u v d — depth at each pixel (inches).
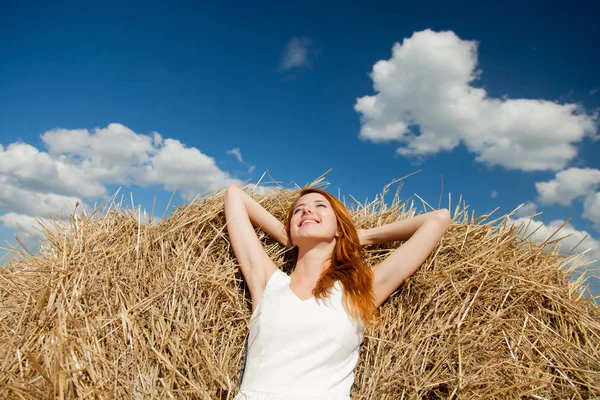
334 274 91.5
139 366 80.4
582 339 91.4
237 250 102.9
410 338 93.9
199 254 107.0
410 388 85.4
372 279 94.3
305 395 78.1
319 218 99.1
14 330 77.5
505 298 93.6
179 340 87.3
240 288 106.0
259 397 78.0
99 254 92.5
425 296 97.6
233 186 114.2
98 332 80.2
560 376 82.3
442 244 105.6
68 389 68.3
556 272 100.3
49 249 95.1
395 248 113.3
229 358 93.2
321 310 85.4
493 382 82.0
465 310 93.6
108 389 73.0
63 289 82.4
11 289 87.5
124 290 90.0
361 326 88.0
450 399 80.9
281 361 81.3
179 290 94.1
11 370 69.8
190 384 81.4
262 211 113.7
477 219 110.6
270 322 85.4
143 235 101.7
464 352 87.6
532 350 88.6
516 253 104.7
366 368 92.6
